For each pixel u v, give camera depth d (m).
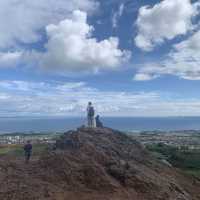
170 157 79.69
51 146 43.38
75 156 33.53
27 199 23.48
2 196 23.06
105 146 39.97
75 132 42.06
